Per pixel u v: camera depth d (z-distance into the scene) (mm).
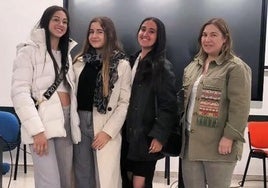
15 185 3502
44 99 1947
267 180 3924
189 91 2139
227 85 1991
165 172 3840
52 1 3902
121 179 2279
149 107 2113
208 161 2045
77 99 2170
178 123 2164
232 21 3477
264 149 3639
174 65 3514
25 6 3928
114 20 3551
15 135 2990
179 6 3492
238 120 1945
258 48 3494
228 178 2051
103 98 2119
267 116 3801
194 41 3482
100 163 2135
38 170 1948
